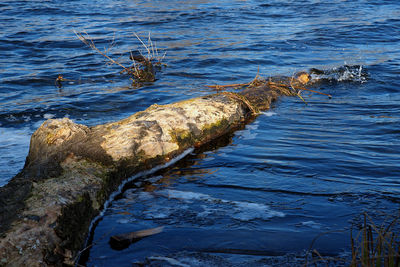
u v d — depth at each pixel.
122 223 3.73
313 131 5.91
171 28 14.83
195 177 4.62
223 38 13.09
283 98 7.61
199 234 3.46
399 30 13.90
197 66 10.06
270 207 3.86
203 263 3.09
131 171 4.68
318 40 12.65
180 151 5.24
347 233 3.38
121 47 12.23
